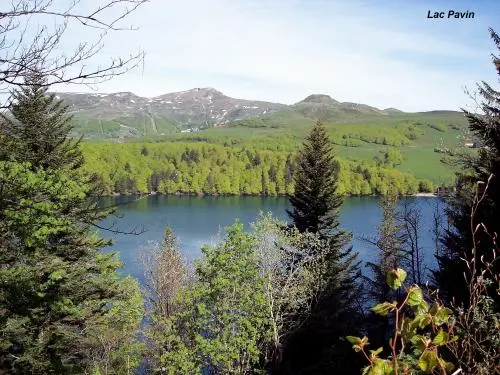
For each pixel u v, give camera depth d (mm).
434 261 31969
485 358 2516
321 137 23922
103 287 16875
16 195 6242
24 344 13984
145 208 85750
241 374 16281
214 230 63125
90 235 17297
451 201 17812
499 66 4188
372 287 29203
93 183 17375
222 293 16641
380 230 30750
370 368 2084
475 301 2771
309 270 19922
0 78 3344
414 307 2172
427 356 2043
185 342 18453
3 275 11859
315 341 20031
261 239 17391
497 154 13188
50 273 14367
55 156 15688
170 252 27016
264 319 16453
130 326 19297
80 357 17406
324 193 23531
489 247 10250
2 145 9438
